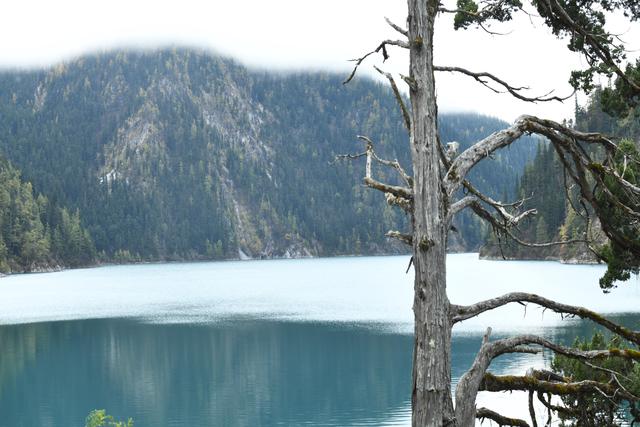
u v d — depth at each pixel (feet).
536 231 533.96
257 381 150.82
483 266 521.65
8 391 146.72
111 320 257.75
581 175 33.45
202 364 171.53
